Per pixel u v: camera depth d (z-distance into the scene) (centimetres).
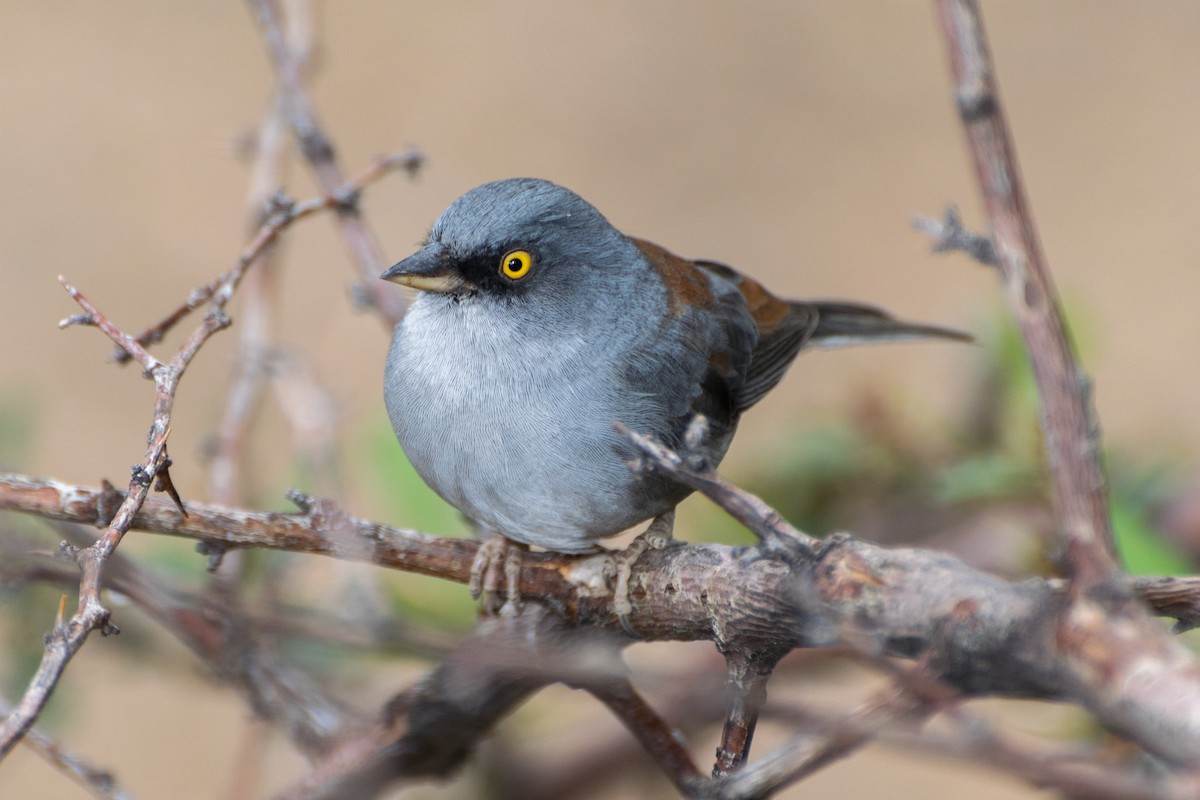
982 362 1064
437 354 942
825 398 1548
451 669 706
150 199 1806
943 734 456
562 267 955
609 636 775
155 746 1334
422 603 904
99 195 1797
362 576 859
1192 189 1847
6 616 898
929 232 538
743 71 2075
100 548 596
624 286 988
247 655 802
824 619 551
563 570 785
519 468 924
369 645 706
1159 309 1691
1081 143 1922
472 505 952
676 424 989
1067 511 461
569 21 2145
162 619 780
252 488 1092
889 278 1791
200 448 1051
